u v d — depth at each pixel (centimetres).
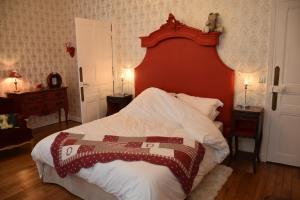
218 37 340
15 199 247
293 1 282
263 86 320
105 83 451
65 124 514
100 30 429
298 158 308
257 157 320
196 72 365
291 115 304
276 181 276
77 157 226
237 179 281
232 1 325
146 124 307
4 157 352
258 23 312
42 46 488
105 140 252
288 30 291
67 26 518
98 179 210
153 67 405
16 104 419
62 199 247
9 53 436
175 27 365
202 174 242
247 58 326
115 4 438
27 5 456
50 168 271
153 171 188
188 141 248
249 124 330
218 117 354
